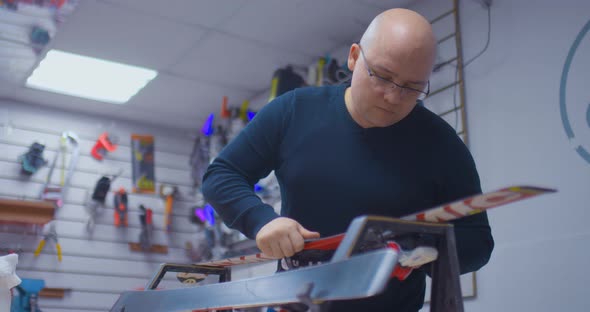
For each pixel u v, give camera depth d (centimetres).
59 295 582
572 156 325
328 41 495
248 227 144
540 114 345
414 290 156
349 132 156
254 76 561
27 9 448
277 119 163
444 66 408
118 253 620
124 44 504
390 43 140
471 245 140
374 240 112
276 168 168
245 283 119
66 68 543
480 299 357
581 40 331
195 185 667
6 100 605
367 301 152
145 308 151
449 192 157
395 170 154
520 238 342
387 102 145
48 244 590
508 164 358
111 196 629
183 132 680
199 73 555
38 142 605
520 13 367
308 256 139
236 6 448
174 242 648
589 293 306
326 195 155
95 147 631
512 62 367
